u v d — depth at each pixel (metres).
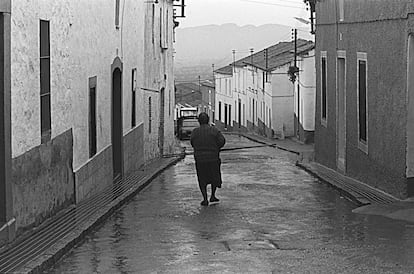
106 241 11.03
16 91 10.27
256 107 58.47
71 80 13.88
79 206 13.90
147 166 24.38
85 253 10.12
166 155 31.03
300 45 57.25
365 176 17.72
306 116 44.59
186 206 14.97
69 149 13.70
